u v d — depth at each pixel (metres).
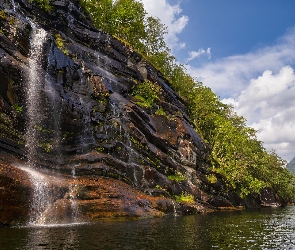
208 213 28.17
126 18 45.25
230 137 45.38
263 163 59.28
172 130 34.78
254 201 49.25
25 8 27.23
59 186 16.97
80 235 12.51
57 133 21.16
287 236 14.88
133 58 37.62
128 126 27.19
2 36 20.62
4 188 14.36
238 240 13.44
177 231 14.98
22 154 18.20
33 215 15.23
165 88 40.91
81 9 34.16
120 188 20.56
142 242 11.81
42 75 22.03
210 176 36.75
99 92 26.92
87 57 29.98
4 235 12.03
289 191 73.38
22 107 19.62
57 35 28.50
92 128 23.66
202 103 50.50
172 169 29.86
